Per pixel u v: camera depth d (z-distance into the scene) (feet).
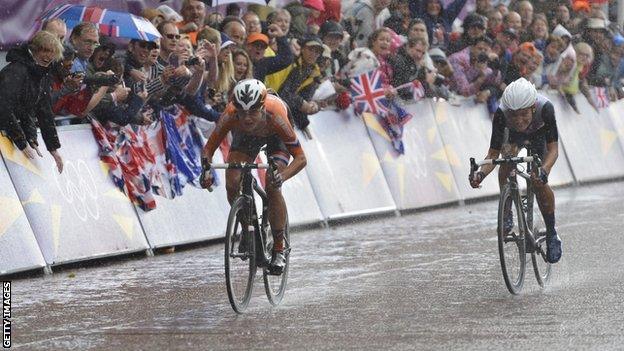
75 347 56.90
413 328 59.77
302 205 112.68
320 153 117.60
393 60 124.26
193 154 103.30
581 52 162.09
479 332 58.08
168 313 66.85
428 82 128.36
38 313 67.51
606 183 162.20
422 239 101.24
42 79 86.02
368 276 79.92
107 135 95.61
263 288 76.18
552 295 69.56
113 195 94.17
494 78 140.77
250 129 66.64
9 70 84.43
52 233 87.20
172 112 101.86
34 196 86.94
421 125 132.16
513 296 69.72
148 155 98.27
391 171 125.39
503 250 68.95
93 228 90.89
